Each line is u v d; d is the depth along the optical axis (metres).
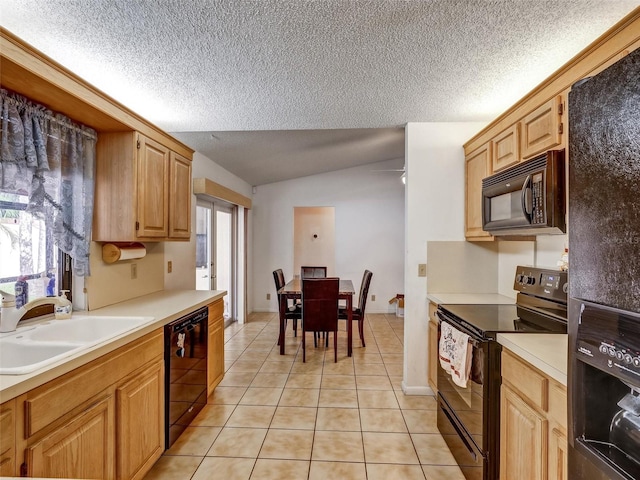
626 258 0.77
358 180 6.05
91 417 1.36
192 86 2.14
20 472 1.06
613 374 0.80
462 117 2.72
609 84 0.82
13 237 1.75
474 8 1.42
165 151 2.49
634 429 0.86
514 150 2.02
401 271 6.05
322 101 2.39
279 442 2.16
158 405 1.88
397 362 3.60
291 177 5.91
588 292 0.89
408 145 2.87
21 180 1.58
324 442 2.16
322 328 3.63
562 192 1.59
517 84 2.14
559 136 1.60
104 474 1.44
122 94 2.26
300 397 2.78
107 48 1.71
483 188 2.33
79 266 1.97
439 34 1.60
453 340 1.95
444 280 2.88
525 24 1.53
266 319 5.53
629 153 0.76
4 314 1.63
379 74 2.01
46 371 1.14
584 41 1.66
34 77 1.41
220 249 4.91
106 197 2.12
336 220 6.07
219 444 2.14
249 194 5.89
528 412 1.33
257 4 1.39
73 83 1.59
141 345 1.72
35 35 1.59
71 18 1.47
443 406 2.19
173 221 2.61
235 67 1.92
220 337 2.90
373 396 2.81
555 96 1.64
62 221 1.83
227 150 3.90
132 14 1.45
